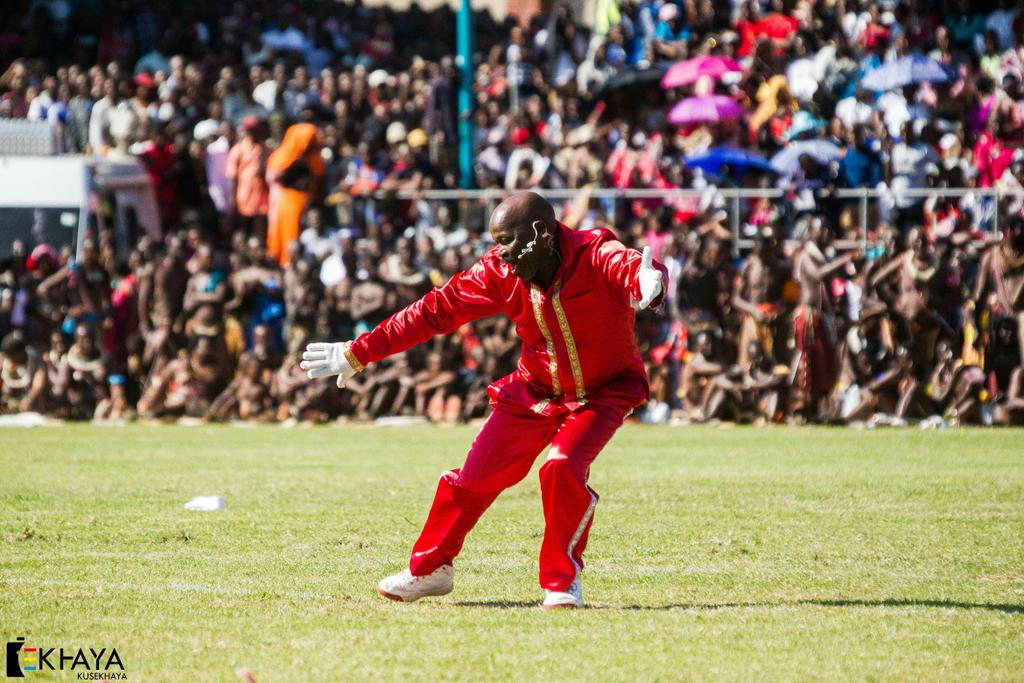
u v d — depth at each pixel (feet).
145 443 87.40
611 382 38.47
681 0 134.82
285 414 103.76
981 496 60.80
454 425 100.83
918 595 39.42
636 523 53.31
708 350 99.86
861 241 102.42
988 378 96.37
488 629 34.53
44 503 58.65
